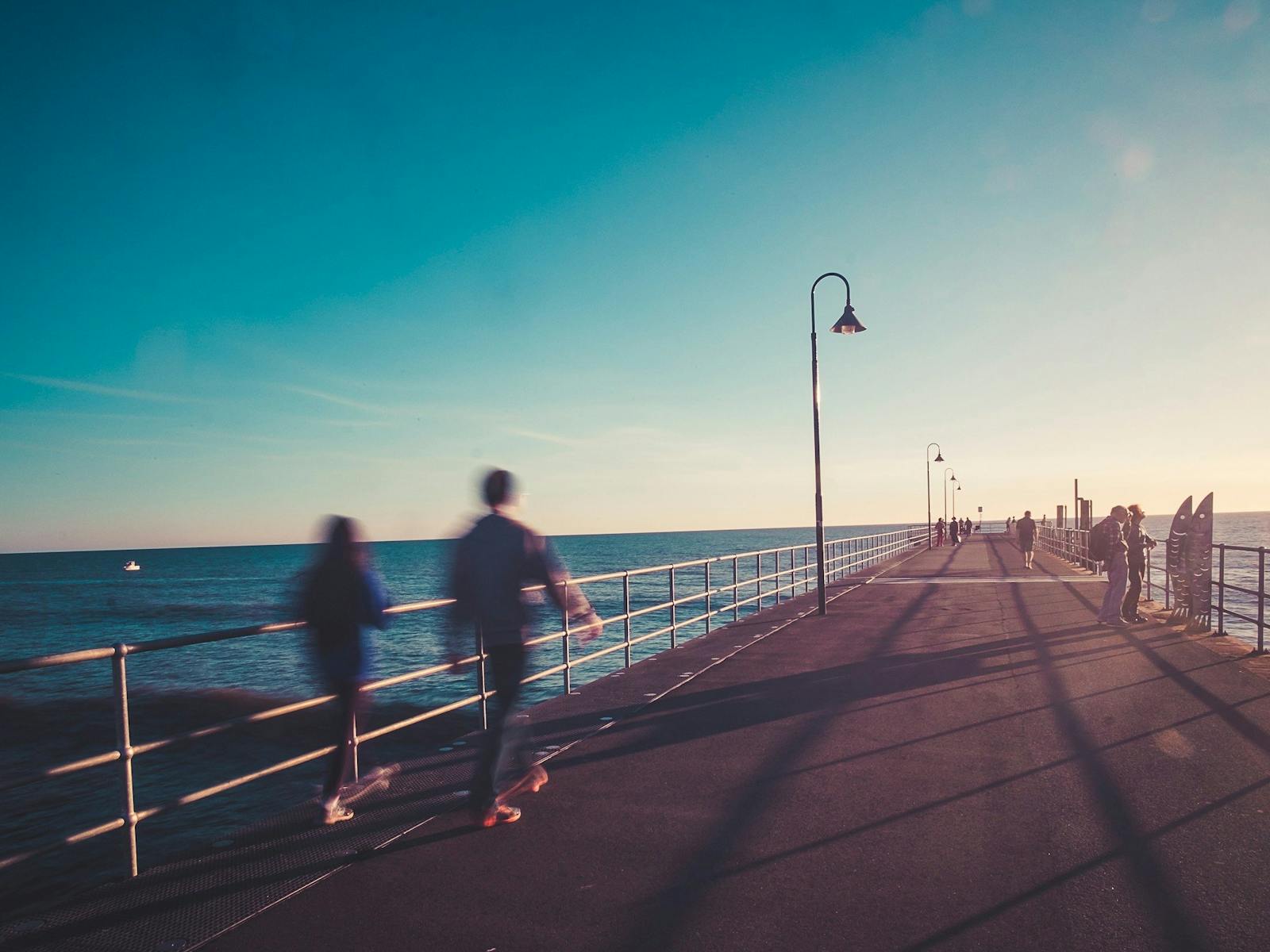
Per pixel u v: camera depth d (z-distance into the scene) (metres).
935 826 4.50
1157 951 3.16
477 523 4.75
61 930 3.48
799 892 3.72
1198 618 12.85
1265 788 5.05
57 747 16.14
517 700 4.68
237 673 26.00
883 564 32.16
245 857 4.23
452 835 4.50
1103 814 4.64
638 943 3.29
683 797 5.05
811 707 7.47
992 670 9.10
